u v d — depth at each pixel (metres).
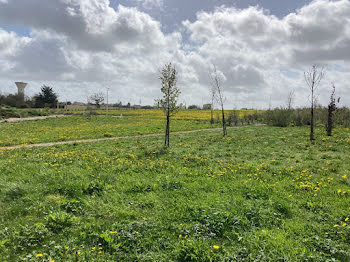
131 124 47.56
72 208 6.75
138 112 86.31
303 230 5.49
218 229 5.43
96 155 15.61
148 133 33.06
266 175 10.37
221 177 9.96
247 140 23.19
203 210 6.26
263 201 6.99
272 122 44.91
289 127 39.53
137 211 6.57
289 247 4.77
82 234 5.22
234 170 11.17
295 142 21.28
